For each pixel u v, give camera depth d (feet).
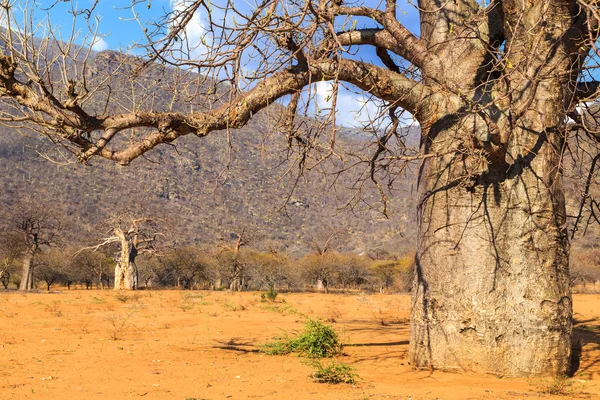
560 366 21.21
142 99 22.25
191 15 20.48
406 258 206.18
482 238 21.75
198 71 20.40
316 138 19.72
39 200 264.52
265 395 17.12
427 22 24.49
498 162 21.29
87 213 268.21
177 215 291.17
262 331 38.99
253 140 257.75
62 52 20.98
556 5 21.07
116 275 167.84
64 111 21.50
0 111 21.26
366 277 199.11
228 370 21.91
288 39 21.17
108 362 23.80
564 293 21.74
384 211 24.99
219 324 44.91
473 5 23.86
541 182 21.68
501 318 21.25
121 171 321.73
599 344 29.32
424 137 23.71
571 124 22.03
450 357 21.75
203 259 208.64
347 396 17.04
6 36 20.80
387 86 22.75
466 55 23.27
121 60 22.03
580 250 145.89
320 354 26.00
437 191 22.72
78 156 22.03
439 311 22.15
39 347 29.17
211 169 343.46
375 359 25.25
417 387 18.70
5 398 16.40
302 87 22.88
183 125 22.16
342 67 22.54
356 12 25.39
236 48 19.76
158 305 77.66
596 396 17.67
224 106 22.43
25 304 75.15
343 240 262.88
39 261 191.21
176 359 24.85
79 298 99.60
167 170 327.88
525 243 21.47
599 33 17.46
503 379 20.62
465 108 22.54
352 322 48.88
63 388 18.02
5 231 183.52
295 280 199.00
